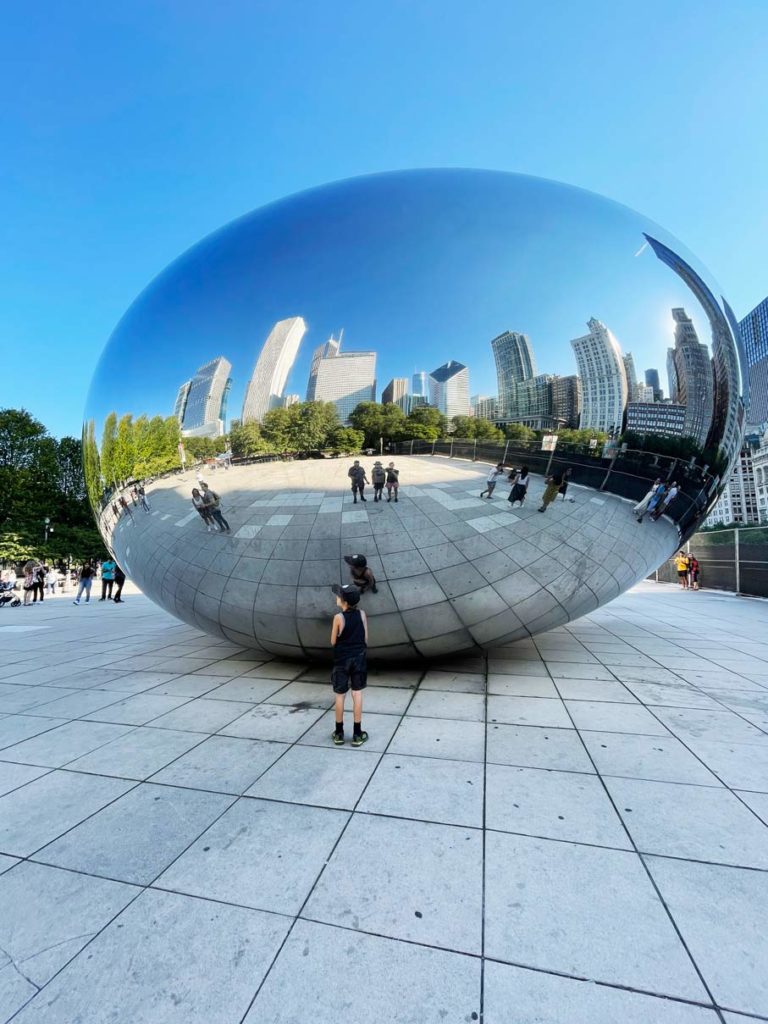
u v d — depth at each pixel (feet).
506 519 14.46
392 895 7.21
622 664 19.86
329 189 16.96
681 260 17.29
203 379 15.02
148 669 21.09
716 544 56.08
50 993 5.81
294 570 14.71
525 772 10.77
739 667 19.49
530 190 16.12
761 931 6.46
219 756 11.94
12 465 143.95
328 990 5.72
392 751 11.92
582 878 7.48
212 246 16.87
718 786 10.14
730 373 17.97
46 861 8.18
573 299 14.44
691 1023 5.25
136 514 17.13
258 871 7.81
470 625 15.89
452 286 13.98
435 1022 5.31
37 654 25.58
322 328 14.03
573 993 5.61
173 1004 5.64
